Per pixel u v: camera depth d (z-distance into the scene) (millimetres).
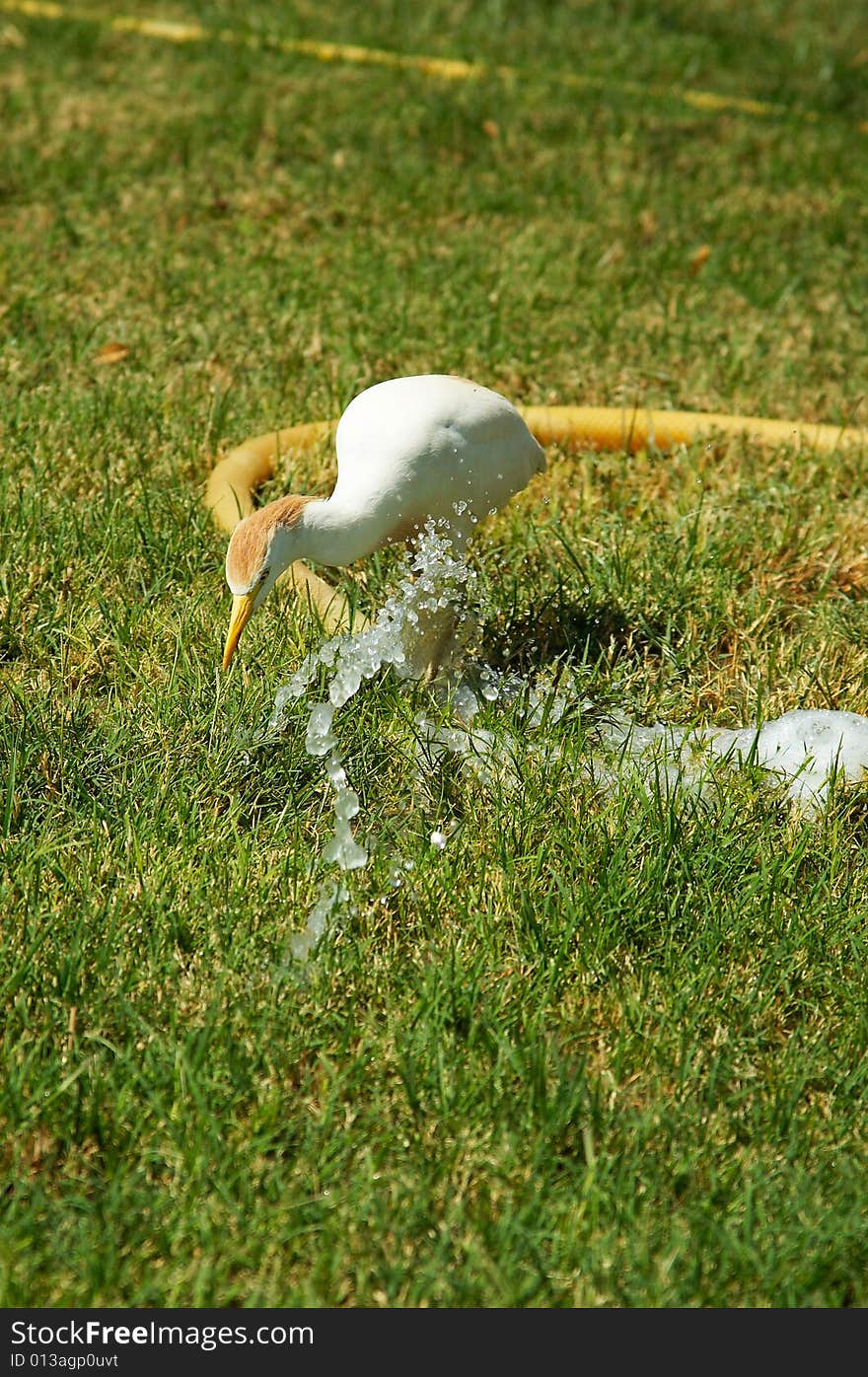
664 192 14812
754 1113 5148
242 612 6465
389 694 7020
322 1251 4621
